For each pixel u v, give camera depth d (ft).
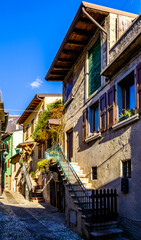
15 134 109.70
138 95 24.43
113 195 26.63
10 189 106.32
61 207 44.32
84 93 39.60
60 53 41.75
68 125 46.50
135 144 24.53
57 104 52.49
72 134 45.88
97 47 36.76
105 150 30.71
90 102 36.81
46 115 53.42
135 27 26.63
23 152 87.97
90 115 37.01
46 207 50.08
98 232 24.27
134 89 27.66
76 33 37.01
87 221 25.76
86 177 36.01
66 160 37.70
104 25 34.01
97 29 36.06
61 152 39.52
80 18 34.01
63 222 34.60
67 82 50.14
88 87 38.91
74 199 30.07
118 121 28.19
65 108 49.44
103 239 23.54
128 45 25.11
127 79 28.02
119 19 33.01
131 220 23.73
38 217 38.50
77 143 41.01
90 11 32.48
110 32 32.50
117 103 28.71
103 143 31.40
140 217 22.56
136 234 22.81
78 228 27.81
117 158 27.71
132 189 24.13
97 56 36.55
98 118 35.42
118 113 28.50
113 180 28.14
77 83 43.42
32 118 80.74
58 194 47.37
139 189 23.11
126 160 26.16
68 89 49.14
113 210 26.99
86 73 39.29
